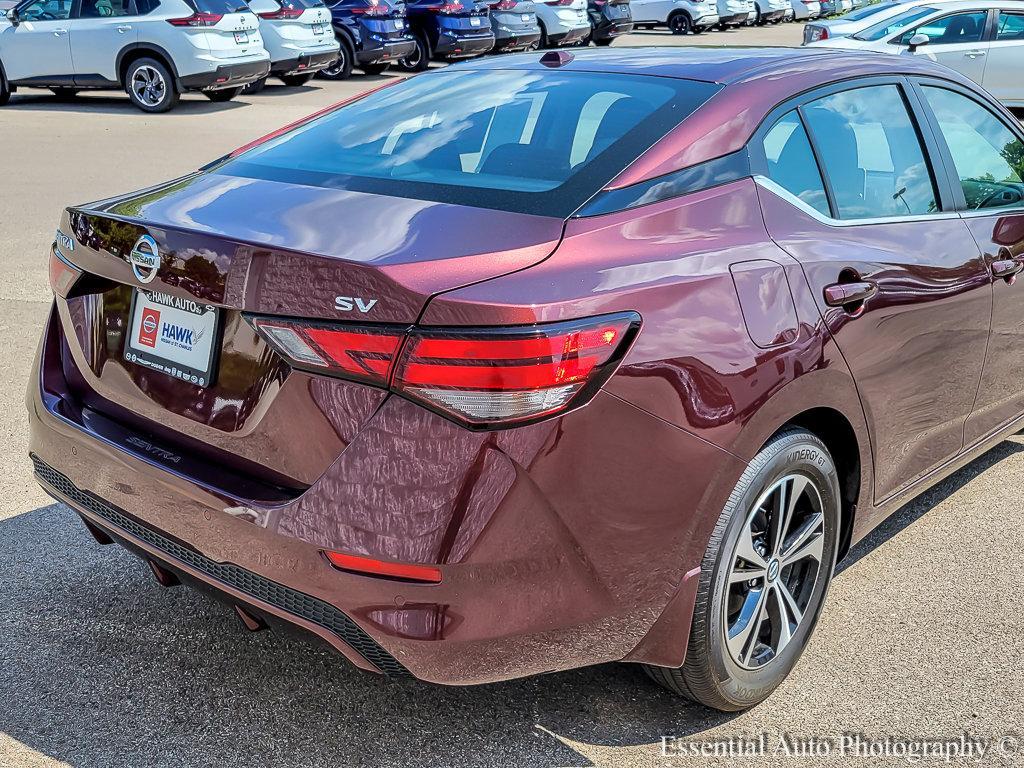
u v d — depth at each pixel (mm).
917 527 3775
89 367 2654
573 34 22203
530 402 2031
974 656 2980
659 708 2721
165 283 2332
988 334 3379
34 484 3865
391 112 3082
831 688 2824
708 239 2453
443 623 2090
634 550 2246
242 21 14898
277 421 2209
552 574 2156
